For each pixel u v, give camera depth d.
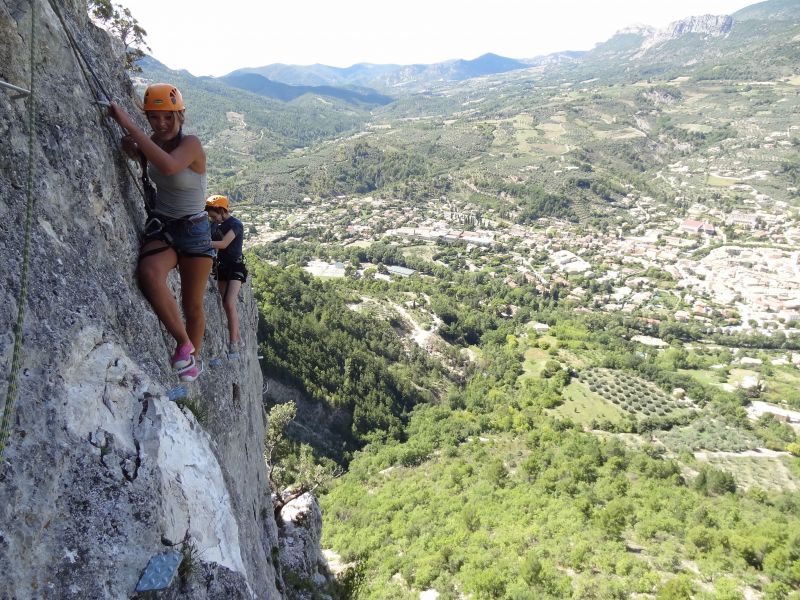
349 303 107.50
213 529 5.12
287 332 73.19
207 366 8.11
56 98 4.70
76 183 4.73
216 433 8.14
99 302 4.56
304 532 18.30
